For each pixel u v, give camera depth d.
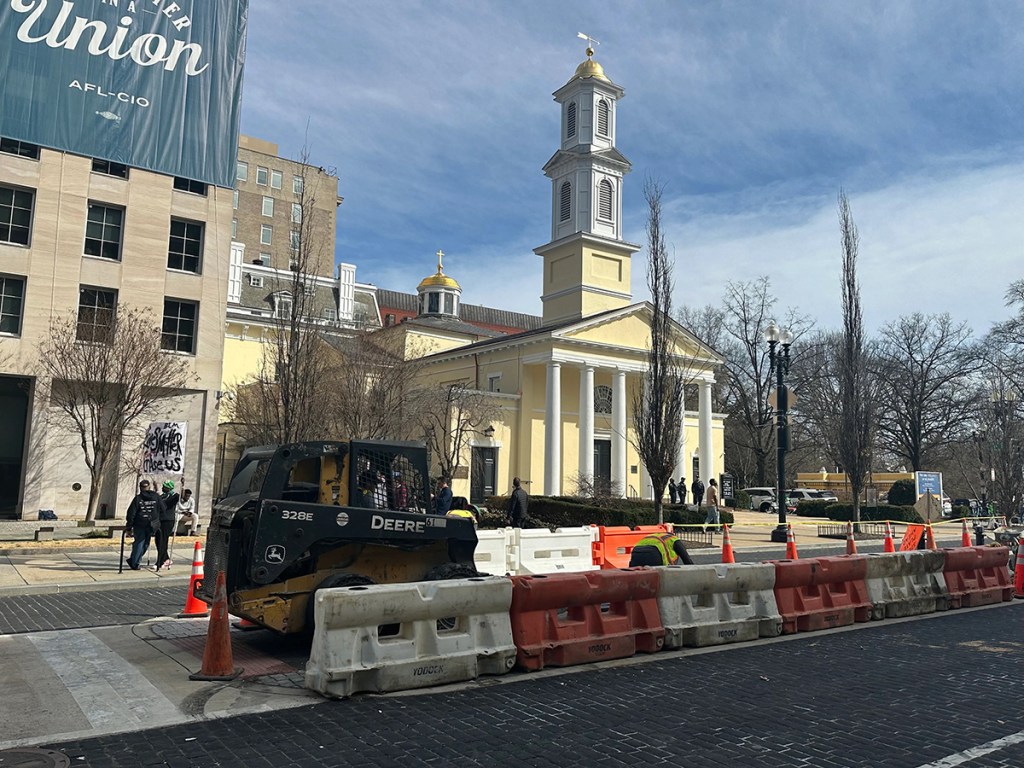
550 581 7.68
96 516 25.12
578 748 5.31
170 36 21.88
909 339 51.91
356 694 6.54
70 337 23.58
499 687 6.87
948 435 51.81
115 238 26.39
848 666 7.87
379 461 8.72
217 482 34.34
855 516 30.61
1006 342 44.97
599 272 43.81
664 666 7.73
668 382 22.58
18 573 14.41
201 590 8.80
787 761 5.11
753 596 9.31
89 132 20.52
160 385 24.27
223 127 22.56
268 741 5.38
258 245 78.50
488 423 38.28
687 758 5.16
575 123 45.28
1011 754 5.27
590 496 33.50
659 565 9.50
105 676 7.15
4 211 24.64
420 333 51.78
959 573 12.11
